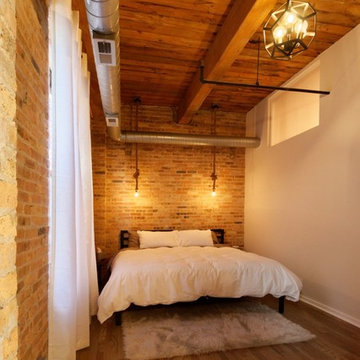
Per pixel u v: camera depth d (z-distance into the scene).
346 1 2.69
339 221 3.22
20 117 1.32
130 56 3.61
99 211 4.71
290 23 1.90
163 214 5.25
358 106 3.02
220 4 2.71
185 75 4.12
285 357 2.32
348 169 3.12
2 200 0.95
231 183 5.61
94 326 2.88
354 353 2.39
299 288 3.25
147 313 3.19
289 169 4.21
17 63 1.27
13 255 1.02
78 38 2.44
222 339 2.58
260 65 3.91
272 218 4.64
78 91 2.48
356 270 2.96
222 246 4.66
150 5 2.71
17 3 1.26
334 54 3.37
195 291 3.00
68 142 1.98
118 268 3.05
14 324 1.01
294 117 4.30
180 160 5.39
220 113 5.64
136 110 5.21
